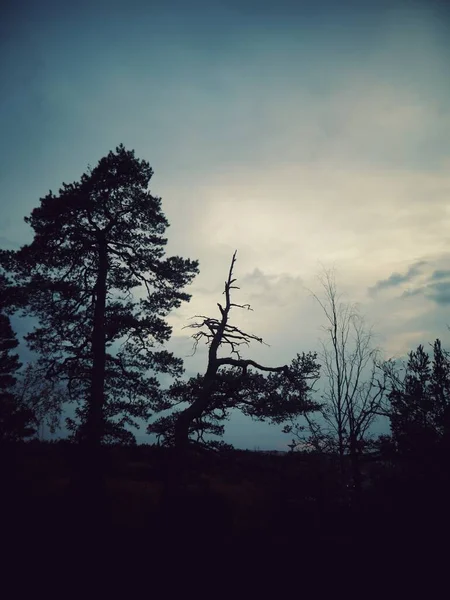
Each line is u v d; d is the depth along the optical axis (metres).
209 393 16.02
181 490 16.55
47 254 20.02
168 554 11.78
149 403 20.17
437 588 7.82
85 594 9.58
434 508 8.83
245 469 21.61
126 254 21.11
